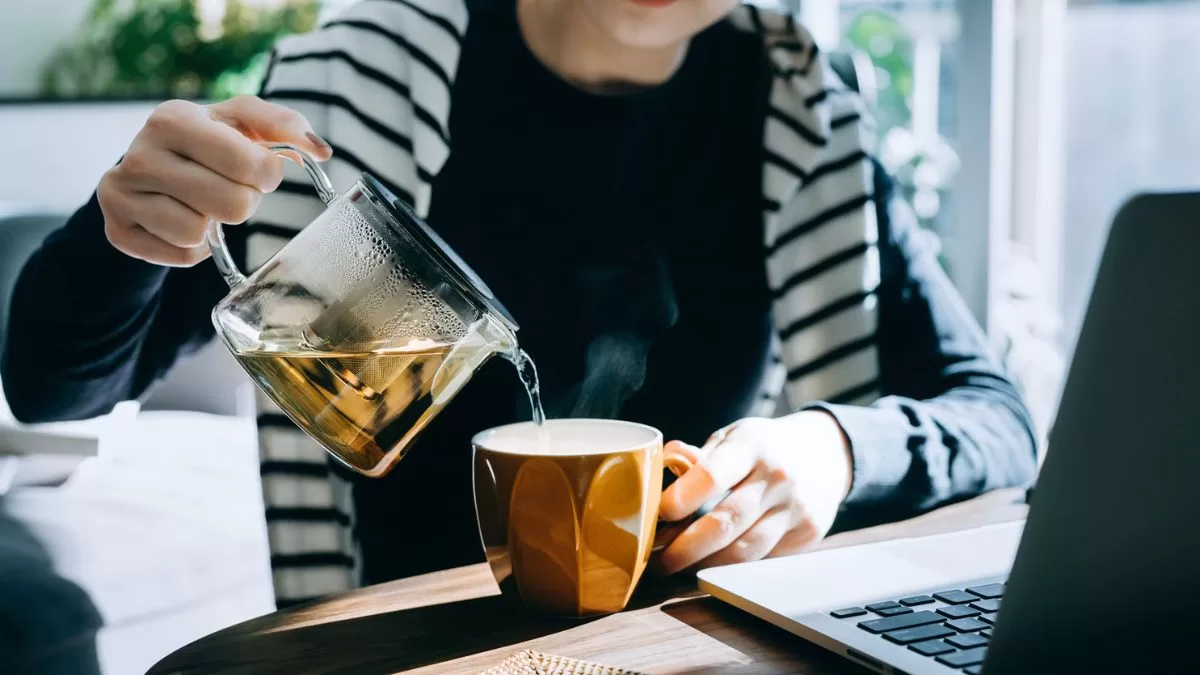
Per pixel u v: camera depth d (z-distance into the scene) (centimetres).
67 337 80
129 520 164
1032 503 44
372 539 101
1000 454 85
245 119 64
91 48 242
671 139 106
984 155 228
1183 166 274
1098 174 276
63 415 88
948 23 229
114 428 172
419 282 55
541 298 104
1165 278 40
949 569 62
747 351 109
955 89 231
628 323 105
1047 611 43
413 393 57
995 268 232
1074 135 274
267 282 57
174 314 94
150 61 246
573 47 99
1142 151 275
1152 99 273
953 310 110
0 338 166
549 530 57
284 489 102
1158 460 41
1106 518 42
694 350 107
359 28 104
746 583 60
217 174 59
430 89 101
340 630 59
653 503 60
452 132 103
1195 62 271
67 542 153
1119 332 41
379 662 54
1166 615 41
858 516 80
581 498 57
